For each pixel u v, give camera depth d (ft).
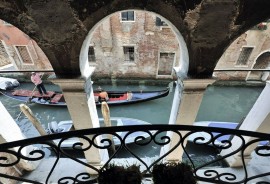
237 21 8.00
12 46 38.99
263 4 7.64
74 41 8.46
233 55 36.32
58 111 34.01
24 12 7.71
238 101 37.17
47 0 7.43
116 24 35.01
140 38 36.19
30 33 8.27
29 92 36.24
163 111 34.50
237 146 13.74
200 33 8.30
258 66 39.96
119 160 15.42
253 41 34.40
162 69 40.34
